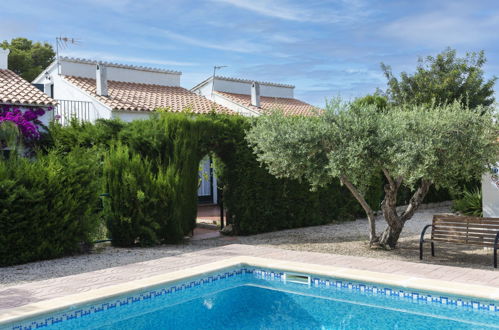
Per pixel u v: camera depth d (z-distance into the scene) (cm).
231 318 668
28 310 584
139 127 1266
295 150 977
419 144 841
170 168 1195
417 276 748
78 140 1354
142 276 782
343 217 1609
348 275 759
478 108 898
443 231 970
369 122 931
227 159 1344
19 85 1748
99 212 1138
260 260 891
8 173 934
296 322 648
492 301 623
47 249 974
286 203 1427
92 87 2102
